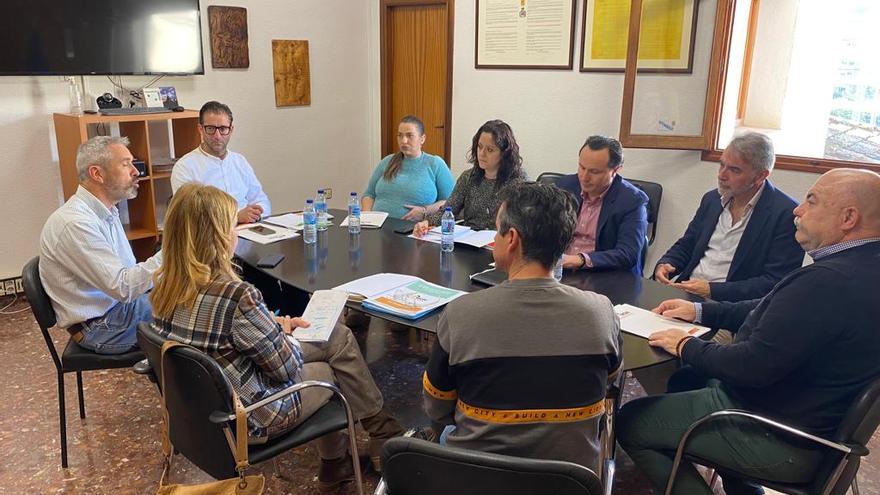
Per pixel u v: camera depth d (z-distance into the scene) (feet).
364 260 8.00
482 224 10.04
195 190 5.18
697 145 11.82
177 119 13.76
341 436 6.98
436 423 5.35
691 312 6.18
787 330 4.84
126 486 7.07
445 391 4.48
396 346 10.64
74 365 7.14
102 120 11.87
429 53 16.69
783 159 11.47
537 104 14.58
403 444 3.77
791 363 4.86
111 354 7.21
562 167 14.55
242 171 11.71
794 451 5.02
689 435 5.29
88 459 7.53
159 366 5.13
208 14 14.43
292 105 16.51
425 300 6.44
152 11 13.15
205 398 4.94
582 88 13.76
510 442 4.08
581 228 8.55
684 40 11.55
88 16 12.30
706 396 5.64
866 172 4.96
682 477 5.53
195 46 14.01
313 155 17.33
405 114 17.74
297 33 16.20
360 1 17.33
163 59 13.55
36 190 12.70
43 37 11.87
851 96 15.23
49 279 7.12
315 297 6.68
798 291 4.86
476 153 10.05
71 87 12.29
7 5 11.41
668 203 12.95
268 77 15.84
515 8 14.38
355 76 17.76
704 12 11.28
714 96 11.46
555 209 4.14
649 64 11.98
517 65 14.67
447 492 3.80
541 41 14.15
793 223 7.41
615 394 5.02
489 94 15.40
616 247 7.96
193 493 5.17
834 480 4.73
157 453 7.68
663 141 12.07
